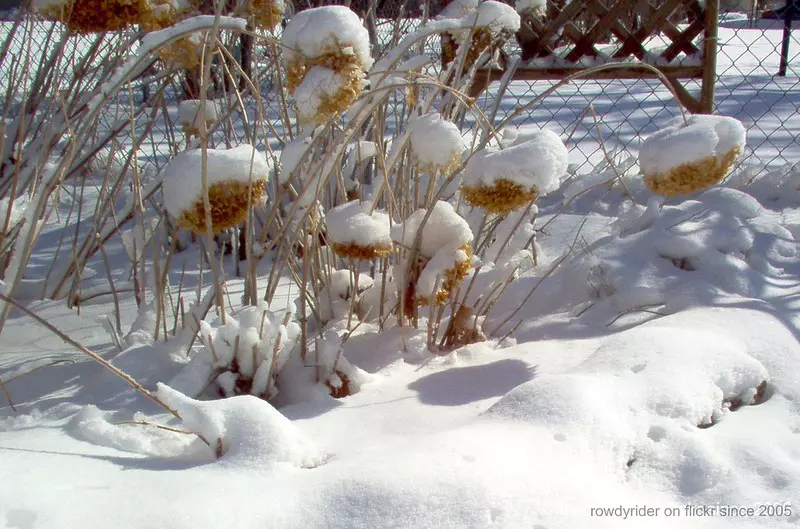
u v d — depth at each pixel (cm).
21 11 227
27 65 212
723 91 697
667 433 157
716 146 183
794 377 188
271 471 141
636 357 182
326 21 154
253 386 186
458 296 241
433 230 200
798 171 341
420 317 241
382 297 223
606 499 135
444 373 199
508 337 228
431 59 216
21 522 124
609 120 566
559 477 136
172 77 235
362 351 214
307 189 199
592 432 151
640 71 382
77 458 152
